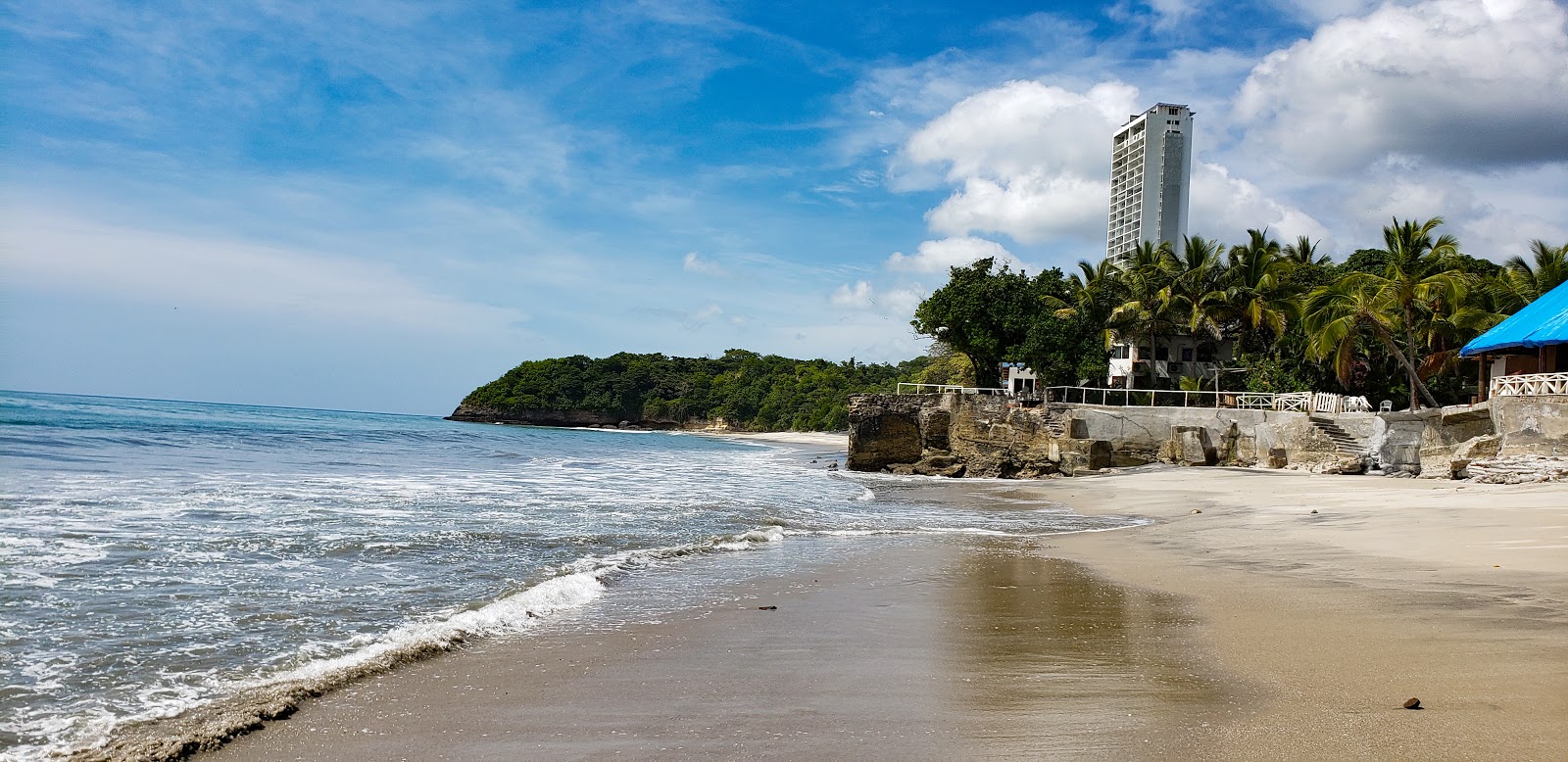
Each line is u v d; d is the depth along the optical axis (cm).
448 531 1525
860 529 1752
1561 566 1062
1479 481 2262
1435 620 800
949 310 5212
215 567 1136
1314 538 1488
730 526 1755
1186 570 1216
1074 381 5081
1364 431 3212
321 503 1898
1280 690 598
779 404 13512
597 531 1606
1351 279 3919
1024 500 2664
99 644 768
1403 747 471
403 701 619
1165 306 4862
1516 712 525
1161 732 517
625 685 661
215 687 660
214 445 4175
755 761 490
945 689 635
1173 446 3738
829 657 742
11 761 503
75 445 3550
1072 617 905
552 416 15025
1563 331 2573
